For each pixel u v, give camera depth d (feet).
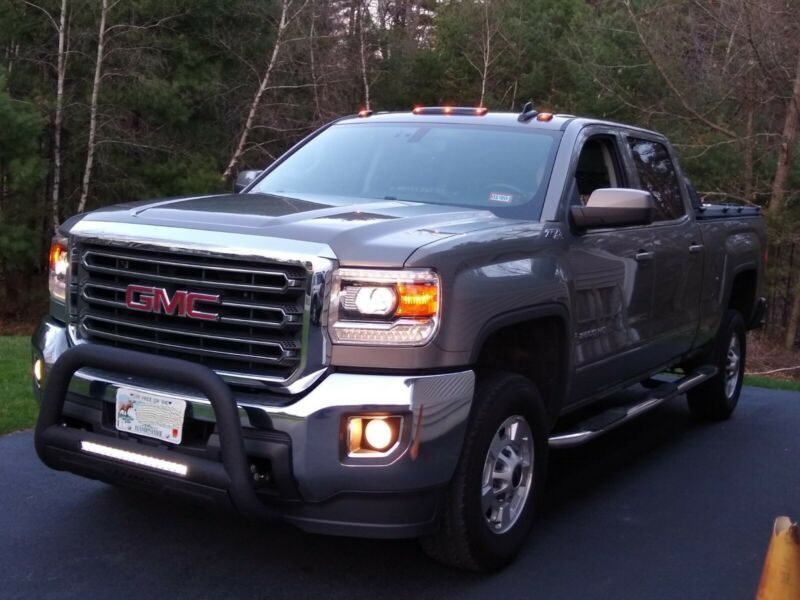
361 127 20.12
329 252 13.08
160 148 78.28
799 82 58.03
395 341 12.97
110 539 16.24
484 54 98.43
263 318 13.29
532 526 17.42
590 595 14.82
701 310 23.41
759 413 28.32
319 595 14.42
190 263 13.65
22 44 78.07
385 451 12.87
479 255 14.15
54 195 76.23
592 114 77.97
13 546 15.80
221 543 16.24
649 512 18.86
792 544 11.93
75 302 15.05
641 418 26.94
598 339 17.89
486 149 18.33
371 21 99.86
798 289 58.85
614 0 69.92
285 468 12.84
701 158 65.16
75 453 14.01
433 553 14.71
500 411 14.55
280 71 85.92
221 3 80.12
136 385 13.83
